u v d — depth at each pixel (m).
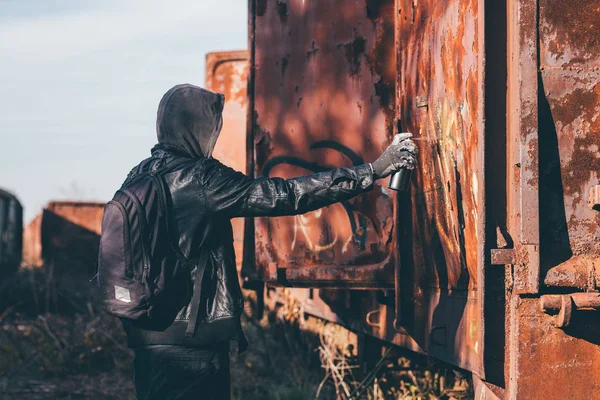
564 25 2.81
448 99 3.53
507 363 2.84
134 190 2.98
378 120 4.95
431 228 3.91
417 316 4.17
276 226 5.31
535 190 2.74
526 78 2.77
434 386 5.44
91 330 9.73
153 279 2.94
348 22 5.10
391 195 4.82
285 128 5.31
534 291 2.71
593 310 2.74
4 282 15.45
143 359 3.01
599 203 2.76
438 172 3.74
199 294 2.97
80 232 22.08
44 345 9.17
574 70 2.81
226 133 9.96
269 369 7.56
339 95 5.11
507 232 2.85
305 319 7.98
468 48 3.20
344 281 4.93
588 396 2.77
